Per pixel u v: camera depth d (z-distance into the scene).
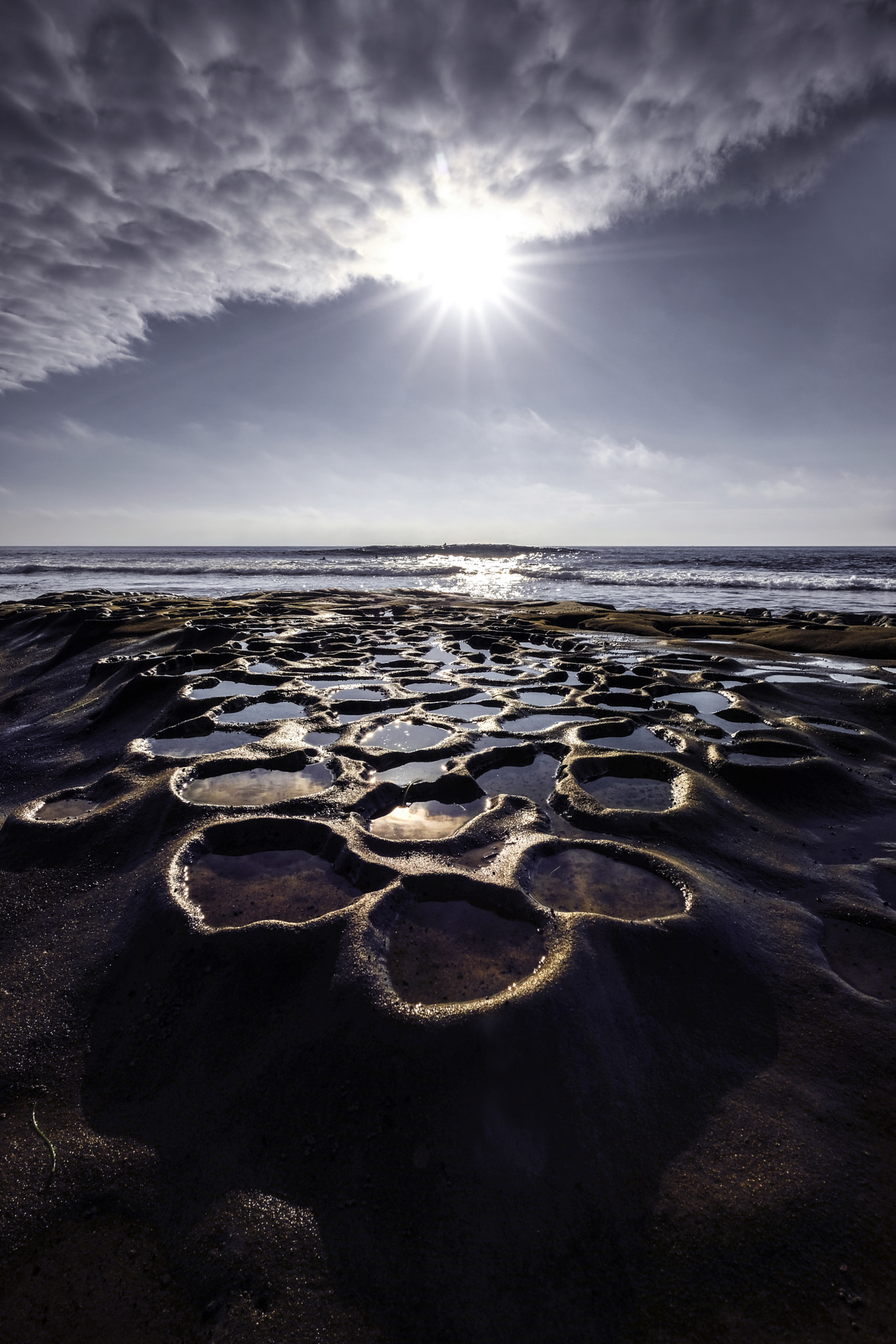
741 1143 0.98
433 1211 0.89
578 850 1.75
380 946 1.32
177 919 1.41
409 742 2.63
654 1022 1.18
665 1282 0.83
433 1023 1.10
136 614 6.41
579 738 2.66
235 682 3.57
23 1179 0.96
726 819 1.99
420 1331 0.78
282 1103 1.04
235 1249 0.87
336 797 1.99
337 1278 0.83
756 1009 1.24
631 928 1.35
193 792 2.12
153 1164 0.98
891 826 2.05
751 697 3.46
